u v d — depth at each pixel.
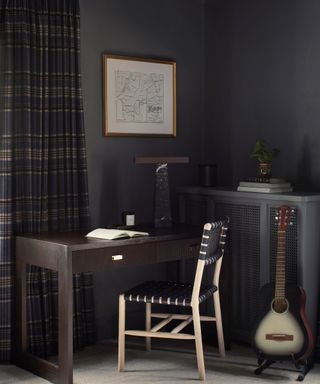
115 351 4.48
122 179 4.81
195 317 3.90
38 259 3.98
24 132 4.23
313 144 4.48
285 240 4.24
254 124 4.86
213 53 5.14
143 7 4.85
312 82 4.46
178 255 4.25
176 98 5.05
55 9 4.32
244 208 4.52
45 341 4.36
